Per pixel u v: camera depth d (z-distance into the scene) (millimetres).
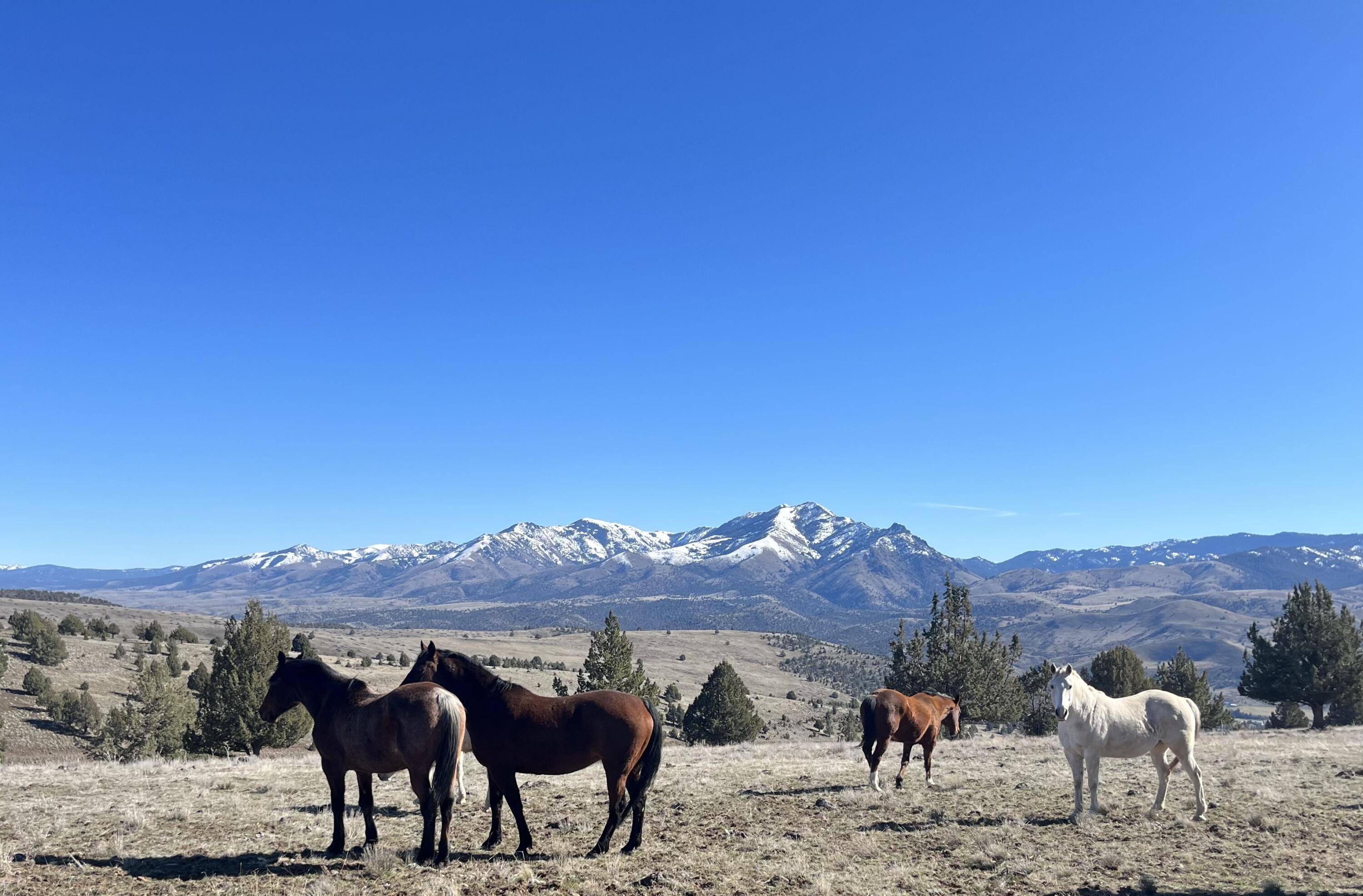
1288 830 12445
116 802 15102
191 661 108562
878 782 17188
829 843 11906
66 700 66688
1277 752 22312
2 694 72000
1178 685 51625
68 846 11570
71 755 59844
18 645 93812
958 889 9875
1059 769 19000
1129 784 16547
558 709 11008
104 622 135625
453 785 10523
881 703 16484
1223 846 11695
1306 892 9469
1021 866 10625
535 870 10102
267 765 23203
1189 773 13492
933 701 17906
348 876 9820
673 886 9539
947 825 13141
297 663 11867
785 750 28219
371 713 10734
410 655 198250
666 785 17375
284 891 9273
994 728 49812
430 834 10344
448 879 9508
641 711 11070
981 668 43594
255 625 41031
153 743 47094
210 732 39250
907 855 11367
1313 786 16000
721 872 10164
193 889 9398
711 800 15477
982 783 17125
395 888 9289
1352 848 11453
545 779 18547
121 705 75188
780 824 13297
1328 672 43719
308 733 41469
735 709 53719
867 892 9539
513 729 10922
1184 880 10109
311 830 12672
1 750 52625
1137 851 11492
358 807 14875
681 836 12312
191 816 13758
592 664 44906
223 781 18484
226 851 11242
